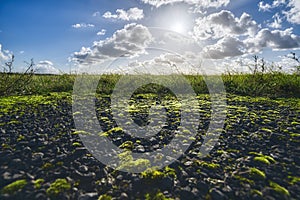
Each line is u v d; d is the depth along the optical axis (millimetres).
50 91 6637
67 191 1749
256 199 1680
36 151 2367
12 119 3461
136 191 1794
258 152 2439
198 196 1722
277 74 6781
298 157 2277
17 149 2393
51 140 2682
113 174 2021
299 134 2850
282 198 1689
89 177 1938
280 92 5848
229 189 1791
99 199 1684
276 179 1912
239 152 2447
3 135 2775
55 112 3984
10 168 2016
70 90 6891
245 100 5188
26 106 4363
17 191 1704
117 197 1714
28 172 1970
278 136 2818
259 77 6852
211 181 1909
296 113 3869
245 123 3400
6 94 5707
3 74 6129
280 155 2334
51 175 1942
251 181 1894
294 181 1890
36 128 3080
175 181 1925
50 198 1662
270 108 4301
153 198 1708
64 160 2205
